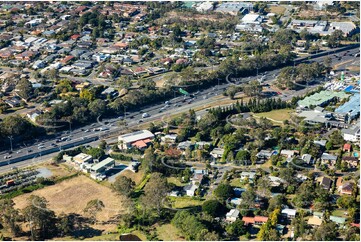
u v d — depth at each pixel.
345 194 188.38
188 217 171.25
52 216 176.62
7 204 179.88
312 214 177.50
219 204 181.62
